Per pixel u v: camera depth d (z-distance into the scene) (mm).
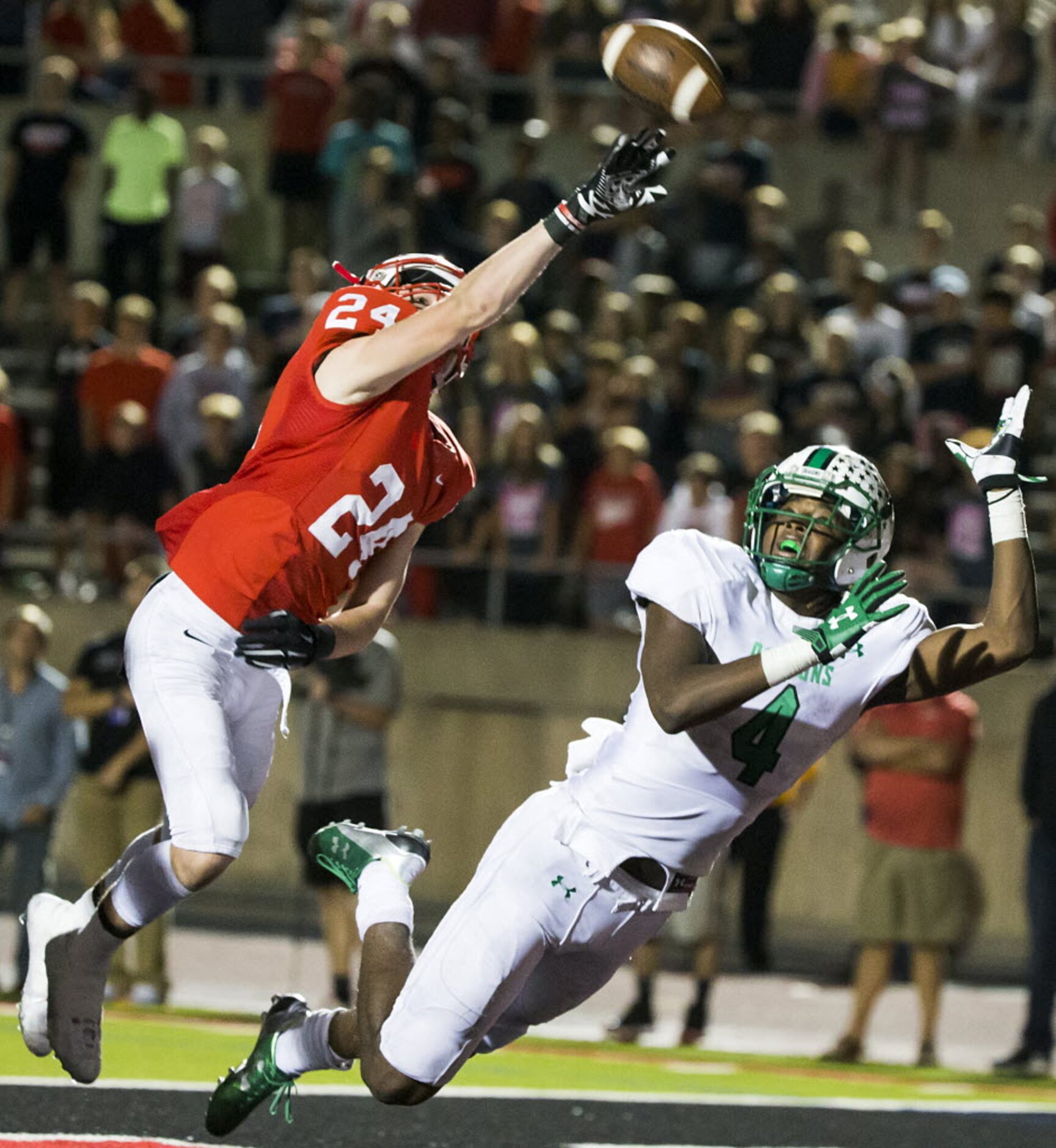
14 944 33938
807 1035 31438
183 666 14664
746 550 13969
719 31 50188
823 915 39250
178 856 14680
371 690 29906
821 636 13016
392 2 51969
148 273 47219
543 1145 18844
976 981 38000
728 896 37438
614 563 38219
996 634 13602
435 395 15266
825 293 44688
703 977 29219
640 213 45656
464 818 40031
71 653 40250
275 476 14594
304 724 30047
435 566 39812
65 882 40375
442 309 14008
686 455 40094
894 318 42312
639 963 29406
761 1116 21156
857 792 39281
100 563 40188
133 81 52250
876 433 39062
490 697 39750
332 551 14594
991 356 40406
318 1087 20906
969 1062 29938
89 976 15555
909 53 49469
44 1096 19203
